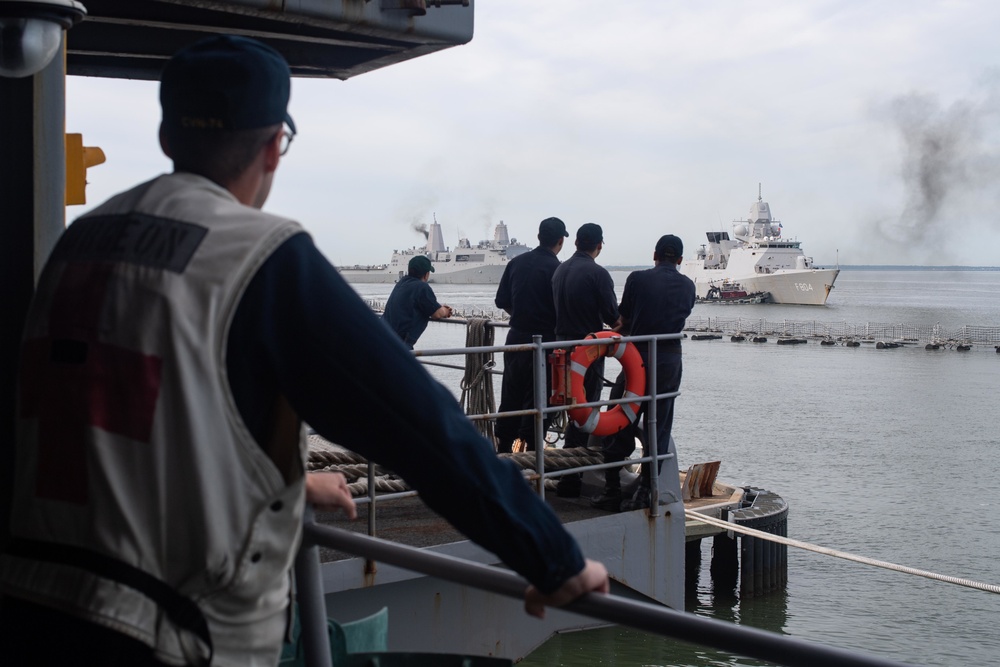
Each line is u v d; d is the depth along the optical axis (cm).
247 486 130
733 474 2444
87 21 595
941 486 2267
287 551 134
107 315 131
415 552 164
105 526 127
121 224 139
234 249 131
